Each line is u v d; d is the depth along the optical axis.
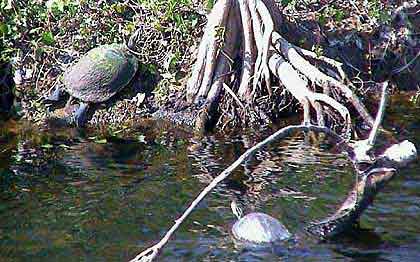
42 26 12.55
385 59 12.70
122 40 12.37
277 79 11.50
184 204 8.45
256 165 9.64
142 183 9.09
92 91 11.59
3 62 12.15
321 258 7.20
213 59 11.45
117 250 7.48
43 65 12.14
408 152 7.64
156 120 11.46
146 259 6.66
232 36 11.54
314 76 11.20
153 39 12.29
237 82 11.59
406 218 7.95
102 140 10.77
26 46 12.30
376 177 7.55
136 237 7.72
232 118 11.29
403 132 10.63
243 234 7.58
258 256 7.25
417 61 12.80
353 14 13.16
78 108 11.55
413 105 11.80
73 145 10.56
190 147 10.46
